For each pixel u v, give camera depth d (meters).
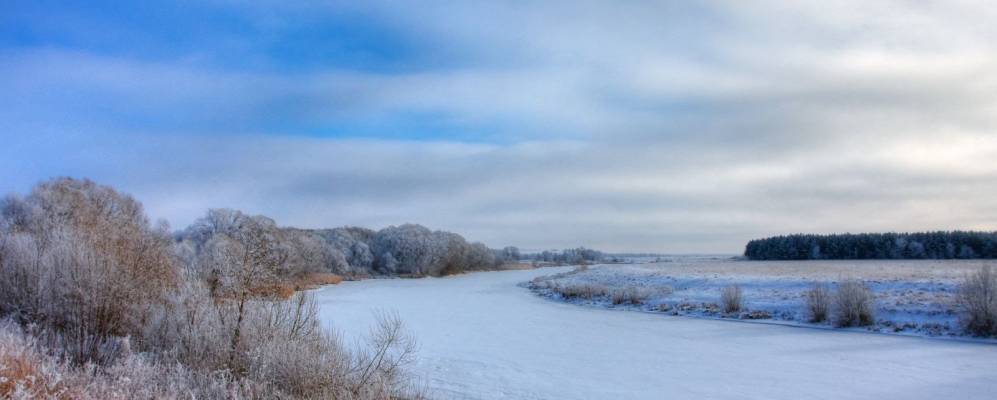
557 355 18.31
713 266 78.69
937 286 31.30
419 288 56.00
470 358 17.41
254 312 11.03
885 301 28.20
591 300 38.72
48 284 11.40
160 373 8.89
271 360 9.73
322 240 76.38
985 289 21.86
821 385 14.45
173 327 11.22
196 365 9.88
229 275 11.33
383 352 12.10
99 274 11.42
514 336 22.58
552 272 103.00
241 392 8.61
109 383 7.99
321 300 38.84
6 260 12.67
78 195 30.84
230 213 50.59
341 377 9.84
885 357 18.23
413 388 11.70
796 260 109.56
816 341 21.62
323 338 11.45
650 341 21.59
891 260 94.31
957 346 20.20
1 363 6.84
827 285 35.12
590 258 179.12
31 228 21.14
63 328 11.10
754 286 39.00
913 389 14.09
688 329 25.19
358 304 35.44
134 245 13.24
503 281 73.12
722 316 29.58
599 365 16.77
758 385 14.45
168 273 13.74
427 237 93.81
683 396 13.27
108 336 11.14
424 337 21.83
